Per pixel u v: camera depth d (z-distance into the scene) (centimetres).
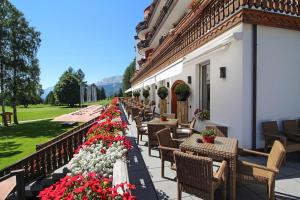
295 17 666
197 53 821
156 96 2036
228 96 705
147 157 657
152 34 2764
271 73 654
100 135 504
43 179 670
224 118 730
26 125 2545
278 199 395
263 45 641
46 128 2233
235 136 670
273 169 346
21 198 470
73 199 222
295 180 471
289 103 677
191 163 335
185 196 414
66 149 778
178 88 1102
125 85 7762
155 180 491
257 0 618
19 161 606
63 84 6212
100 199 228
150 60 2169
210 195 322
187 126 887
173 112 1470
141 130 828
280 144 369
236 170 391
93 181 244
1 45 2584
